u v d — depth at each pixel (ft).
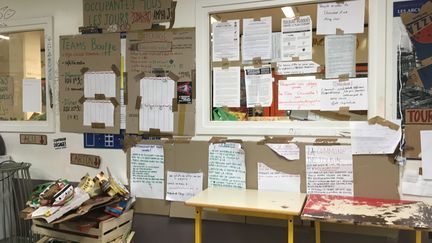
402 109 7.16
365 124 7.38
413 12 7.08
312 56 7.75
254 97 8.15
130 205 8.51
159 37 8.73
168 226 8.77
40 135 9.99
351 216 5.88
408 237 7.20
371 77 7.34
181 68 8.59
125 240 8.16
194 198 7.06
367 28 7.41
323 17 7.66
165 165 8.74
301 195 7.38
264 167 7.98
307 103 7.79
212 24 8.44
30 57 10.22
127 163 9.07
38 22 9.89
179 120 8.62
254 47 8.12
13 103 10.41
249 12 8.20
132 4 8.95
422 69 7.04
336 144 7.54
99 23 9.24
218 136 8.36
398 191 7.19
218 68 8.39
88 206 7.45
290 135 7.84
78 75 9.46
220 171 8.30
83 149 9.53
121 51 9.07
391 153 7.21
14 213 9.87
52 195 7.51
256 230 8.12
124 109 9.07
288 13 7.93
